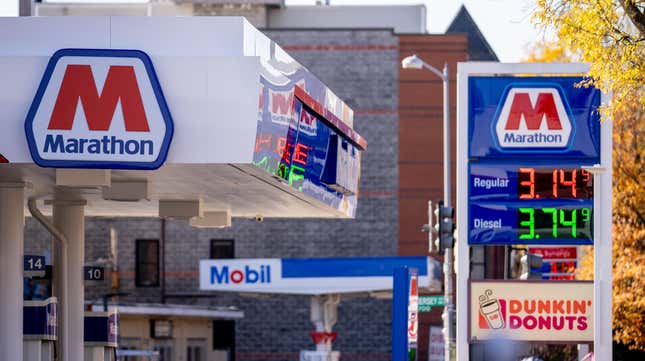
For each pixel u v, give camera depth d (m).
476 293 31.67
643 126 46.88
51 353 26.81
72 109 20.30
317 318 58.91
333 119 27.58
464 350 31.58
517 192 31.38
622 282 45.62
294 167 24.38
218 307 63.00
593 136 31.23
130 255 69.38
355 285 57.69
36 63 20.41
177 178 23.97
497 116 31.45
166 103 20.36
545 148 31.38
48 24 20.64
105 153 20.25
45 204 29.88
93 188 23.44
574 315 31.64
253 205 31.22
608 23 24.19
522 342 31.66
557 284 31.67
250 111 20.42
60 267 28.72
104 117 20.28
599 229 30.53
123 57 20.36
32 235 68.38
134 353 50.53
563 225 31.28
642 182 46.78
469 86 31.48
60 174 21.73
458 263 31.59
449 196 48.06
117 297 61.50
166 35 20.67
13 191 24.09
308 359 57.84
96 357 31.47
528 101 31.42
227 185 25.50
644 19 24.19
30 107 20.30
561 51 56.53
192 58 20.42
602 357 30.34
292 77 23.44
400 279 26.56
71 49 20.36
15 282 24.22
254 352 69.38
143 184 24.12
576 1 24.36
